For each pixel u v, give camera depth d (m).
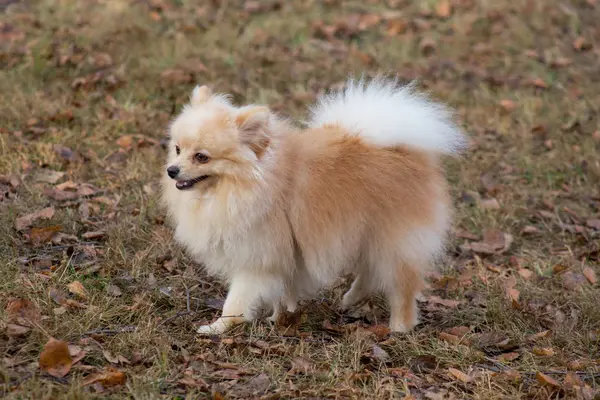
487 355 5.86
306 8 13.52
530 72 12.37
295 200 5.60
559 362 5.65
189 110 5.82
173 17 12.53
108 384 4.76
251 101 10.44
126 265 6.55
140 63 10.88
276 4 13.59
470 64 12.41
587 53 13.02
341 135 5.94
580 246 8.07
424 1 14.27
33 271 6.12
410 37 12.91
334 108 6.17
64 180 7.96
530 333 6.25
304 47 12.15
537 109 11.13
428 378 5.30
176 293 6.33
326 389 5.04
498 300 6.64
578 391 5.08
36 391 4.48
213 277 6.72
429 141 5.87
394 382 5.23
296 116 9.98
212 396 4.75
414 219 5.90
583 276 7.25
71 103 9.71
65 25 11.60
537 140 10.36
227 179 5.46
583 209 8.75
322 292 6.78
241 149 5.38
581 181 9.46
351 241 5.82
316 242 5.67
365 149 5.89
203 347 5.48
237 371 5.14
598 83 12.11
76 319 5.46
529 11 13.92
